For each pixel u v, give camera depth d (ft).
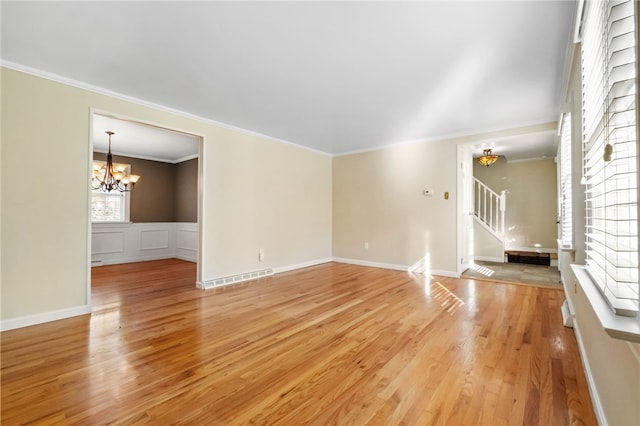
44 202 9.11
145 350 7.18
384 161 18.25
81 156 9.82
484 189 21.75
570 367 6.31
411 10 6.30
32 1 6.00
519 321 9.05
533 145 17.67
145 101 11.28
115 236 19.79
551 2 6.00
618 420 3.74
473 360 6.65
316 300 11.32
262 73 9.12
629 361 3.35
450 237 15.71
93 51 7.95
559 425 4.59
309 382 5.82
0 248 8.36
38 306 8.93
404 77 9.33
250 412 4.93
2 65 8.39
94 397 5.32
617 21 3.31
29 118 8.84
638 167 2.68
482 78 9.38
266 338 7.87
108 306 10.59
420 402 5.18
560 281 14.16
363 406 5.09
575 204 8.21
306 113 12.62
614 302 3.37
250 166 15.26
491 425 4.60
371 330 8.40
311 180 19.07
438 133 15.65
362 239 19.20
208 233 13.42
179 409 5.00
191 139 16.63
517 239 22.09
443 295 11.97
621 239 3.57
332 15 6.47
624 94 3.42
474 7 6.19
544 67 8.66
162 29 6.99
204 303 10.94
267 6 6.19
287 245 17.31
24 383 5.75
